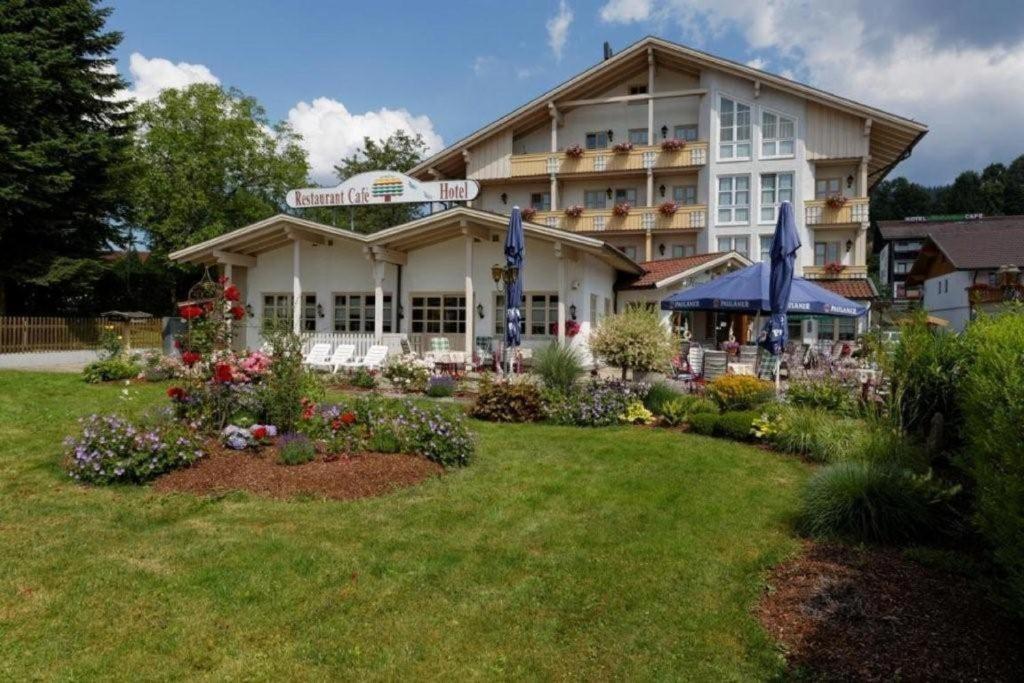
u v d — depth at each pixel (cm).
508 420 1020
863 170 2725
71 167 2189
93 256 2389
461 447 722
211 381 766
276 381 747
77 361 1980
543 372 1135
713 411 988
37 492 596
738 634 368
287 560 450
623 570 448
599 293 2044
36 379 1377
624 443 848
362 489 607
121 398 1125
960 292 3028
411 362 1377
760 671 333
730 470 717
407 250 1998
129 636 353
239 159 3956
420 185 1991
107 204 2361
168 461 630
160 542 478
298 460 656
